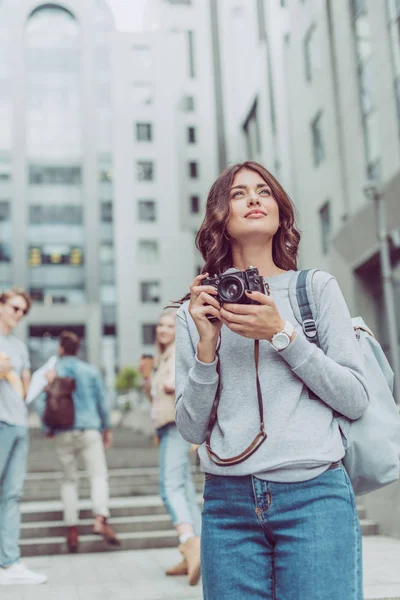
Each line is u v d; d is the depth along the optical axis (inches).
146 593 178.4
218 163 1523.1
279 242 79.4
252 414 67.7
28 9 1849.2
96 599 172.7
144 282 1807.3
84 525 266.8
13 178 1792.6
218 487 68.1
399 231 597.9
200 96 1866.4
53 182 1811.0
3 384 195.3
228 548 66.5
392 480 69.4
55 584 194.1
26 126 1819.6
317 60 823.7
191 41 1878.7
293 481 64.6
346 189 744.3
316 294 71.8
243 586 65.0
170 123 1857.8
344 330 70.0
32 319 1731.1
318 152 834.8
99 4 1881.2
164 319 207.6
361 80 704.4
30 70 1841.8
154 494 338.6
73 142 1830.7
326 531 63.1
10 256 1761.8
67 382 246.1
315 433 65.8
